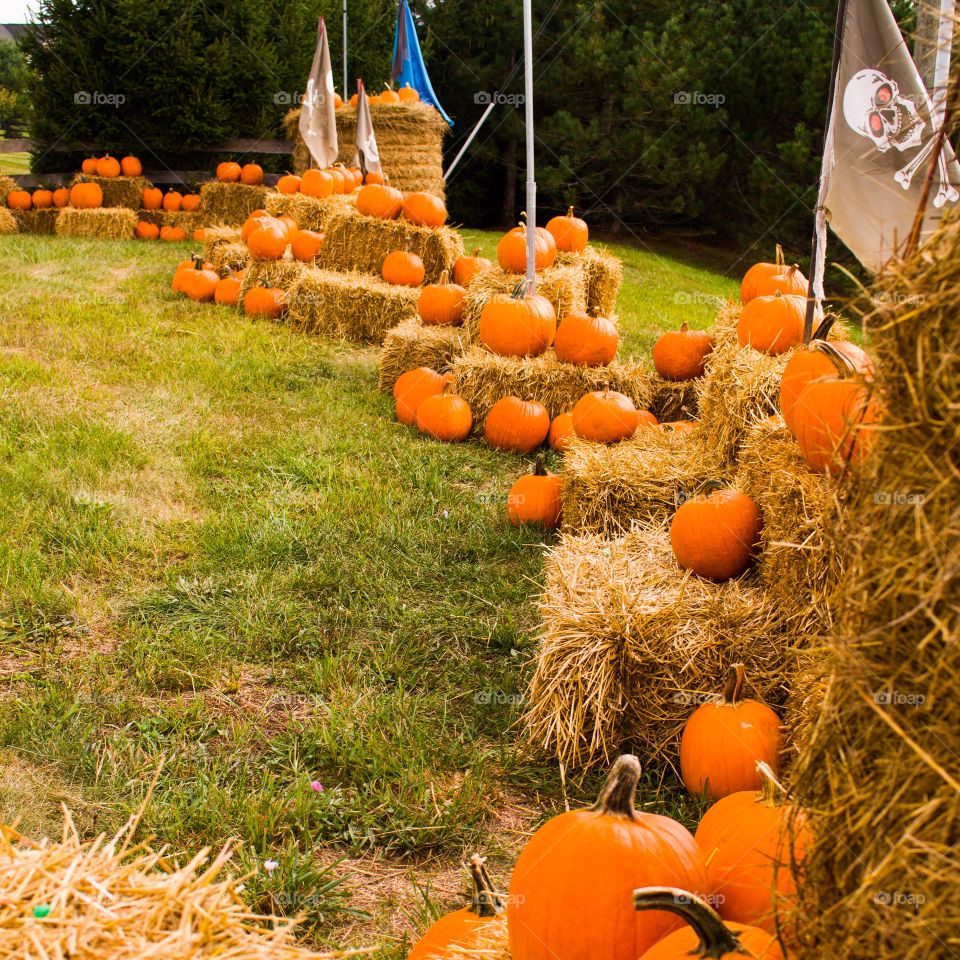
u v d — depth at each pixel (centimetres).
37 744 280
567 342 609
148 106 1560
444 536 450
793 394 312
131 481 485
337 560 417
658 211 1695
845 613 121
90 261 1131
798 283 493
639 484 411
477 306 671
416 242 884
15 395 593
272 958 128
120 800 259
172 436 558
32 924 125
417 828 257
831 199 381
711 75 1450
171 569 400
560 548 361
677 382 616
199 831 249
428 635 363
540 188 1658
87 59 1512
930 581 105
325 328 851
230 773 278
